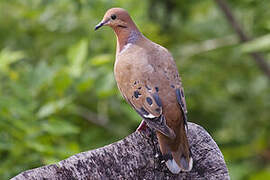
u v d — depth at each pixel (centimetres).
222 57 1544
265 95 1534
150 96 696
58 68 1093
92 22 1330
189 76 1488
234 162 1427
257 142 1442
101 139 1298
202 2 1634
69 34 1404
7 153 1054
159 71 717
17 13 1430
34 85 1055
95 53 1325
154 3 1642
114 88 1154
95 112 1316
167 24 1636
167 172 655
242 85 1541
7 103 974
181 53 1507
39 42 1428
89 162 630
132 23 813
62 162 621
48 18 1376
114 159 642
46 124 993
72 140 1173
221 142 1475
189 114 1509
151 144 659
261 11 1441
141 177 650
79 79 1077
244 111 1511
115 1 1203
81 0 1175
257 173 1328
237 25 1388
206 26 1587
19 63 1359
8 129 983
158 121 666
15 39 1450
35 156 984
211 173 664
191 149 671
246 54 1505
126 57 745
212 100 1503
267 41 1130
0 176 973
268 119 1505
